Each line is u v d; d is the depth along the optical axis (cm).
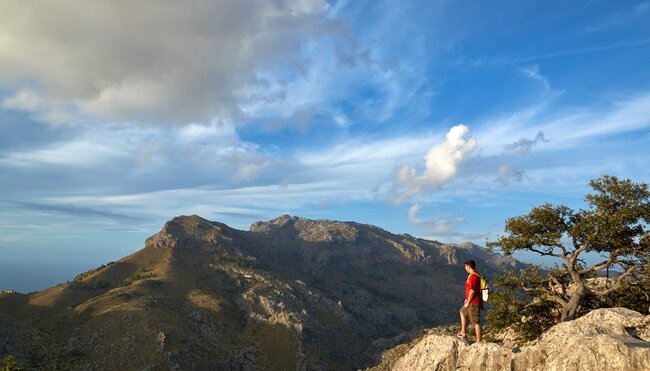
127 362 18412
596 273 3170
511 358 1549
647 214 2844
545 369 1467
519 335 3025
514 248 3238
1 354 17950
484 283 1747
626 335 1511
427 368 1750
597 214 2984
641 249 2880
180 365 18675
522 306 3120
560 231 3167
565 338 1509
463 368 1655
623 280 2942
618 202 2983
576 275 3008
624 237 2967
